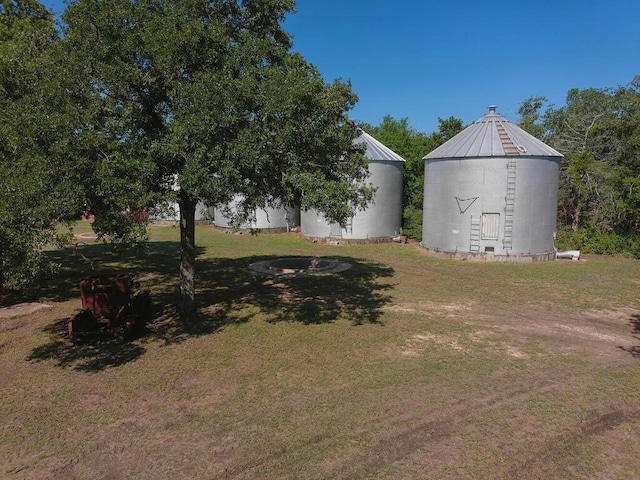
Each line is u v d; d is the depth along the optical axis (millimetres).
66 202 7727
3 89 10305
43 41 10336
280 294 15250
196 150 8727
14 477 5883
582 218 27359
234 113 9039
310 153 10844
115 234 8914
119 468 6062
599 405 7812
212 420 7266
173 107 9531
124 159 8586
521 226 20984
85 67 8961
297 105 9469
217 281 17156
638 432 6984
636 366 9492
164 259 22141
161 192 9875
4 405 7766
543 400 7969
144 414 7461
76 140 7926
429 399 7984
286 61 10750
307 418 7316
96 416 7402
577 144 29031
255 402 7863
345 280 17391
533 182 20734
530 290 15953
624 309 13727
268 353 10094
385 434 6855
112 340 10883
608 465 6168
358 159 11984
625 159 25656
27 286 14844
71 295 14906
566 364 9570
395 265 20406
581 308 13781
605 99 32719
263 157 9133
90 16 9211
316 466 6086
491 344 10719
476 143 21547
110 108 9500
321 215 26891
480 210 21250
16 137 7812
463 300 14617
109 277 12414
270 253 23578
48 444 6613
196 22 9367
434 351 10258
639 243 22547
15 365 9438
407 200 31000
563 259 21859
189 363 9539
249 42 10367
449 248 22453
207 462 6180
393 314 13055
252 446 6543
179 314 12719
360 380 8750
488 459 6258
